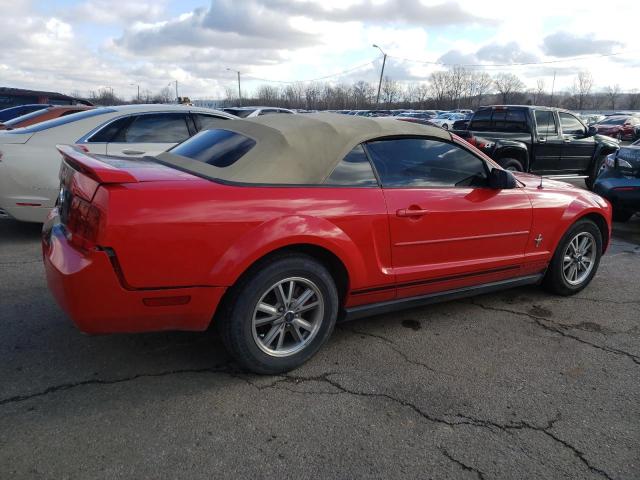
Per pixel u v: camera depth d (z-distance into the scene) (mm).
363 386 3086
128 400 2832
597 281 5273
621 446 2623
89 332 2729
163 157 3818
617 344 3807
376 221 3330
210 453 2434
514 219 4102
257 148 3234
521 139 10422
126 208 2598
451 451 2529
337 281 3404
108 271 2598
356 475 2336
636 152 7555
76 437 2498
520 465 2455
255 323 3012
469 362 3443
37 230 6441
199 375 3125
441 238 3689
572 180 13484
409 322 4074
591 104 91625
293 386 3053
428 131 3785
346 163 3361
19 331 3592
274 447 2498
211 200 2801
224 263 2797
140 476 2262
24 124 8508
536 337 3879
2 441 2441
